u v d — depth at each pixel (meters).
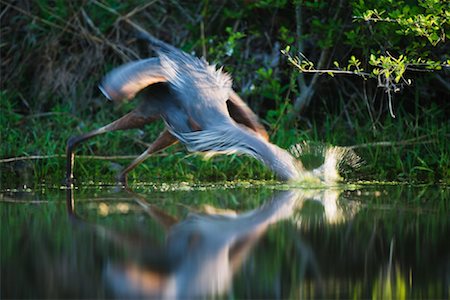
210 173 13.88
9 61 16.78
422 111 15.13
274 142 14.44
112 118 15.61
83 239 7.92
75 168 13.95
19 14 16.94
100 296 5.84
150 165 14.28
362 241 7.84
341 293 5.96
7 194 11.48
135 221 8.98
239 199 10.82
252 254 7.25
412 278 6.40
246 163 13.93
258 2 15.20
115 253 7.29
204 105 11.23
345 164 13.28
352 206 10.14
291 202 10.51
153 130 15.09
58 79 16.38
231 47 14.69
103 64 16.50
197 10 16.41
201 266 6.80
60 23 16.58
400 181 13.07
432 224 8.75
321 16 15.28
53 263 6.88
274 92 14.95
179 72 11.51
